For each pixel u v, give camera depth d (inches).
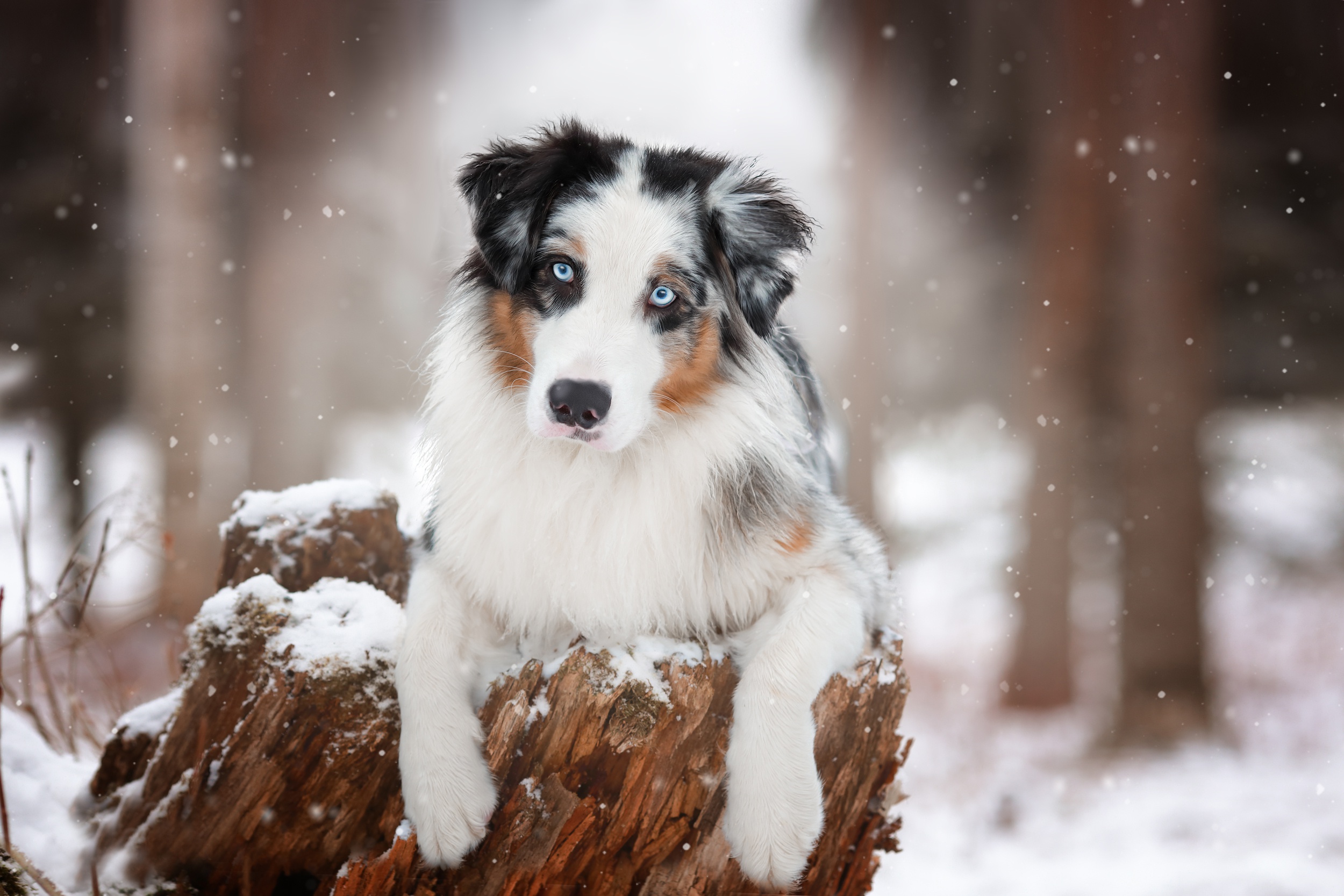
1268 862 219.3
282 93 422.0
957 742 375.6
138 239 422.6
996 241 498.3
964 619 584.4
